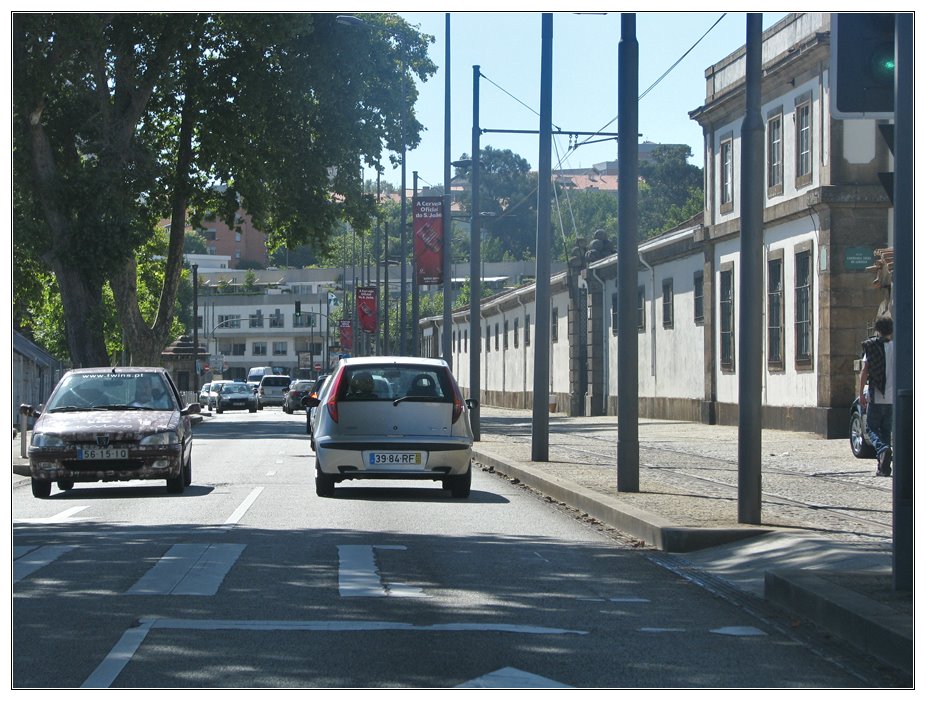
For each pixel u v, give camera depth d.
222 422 57.31
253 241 176.62
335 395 18.03
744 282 12.86
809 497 15.98
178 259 48.44
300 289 153.62
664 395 42.81
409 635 7.88
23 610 8.73
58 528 14.05
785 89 32.19
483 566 11.05
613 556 11.93
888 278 24.81
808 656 7.41
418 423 17.98
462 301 111.38
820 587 8.61
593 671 6.95
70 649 7.45
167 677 6.74
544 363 23.33
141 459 18.19
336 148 45.38
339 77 44.75
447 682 6.63
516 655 7.33
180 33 42.69
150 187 43.31
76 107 45.12
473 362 31.41
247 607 8.86
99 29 39.12
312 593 9.47
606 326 49.69
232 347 146.62
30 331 79.31
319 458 18.03
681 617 8.69
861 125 29.53
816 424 30.00
